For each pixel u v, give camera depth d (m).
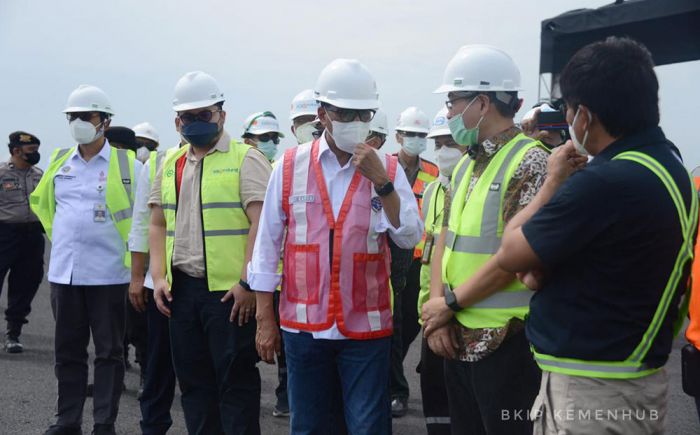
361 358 3.39
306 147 3.49
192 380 4.25
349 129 3.29
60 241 4.89
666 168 2.19
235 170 4.12
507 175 2.97
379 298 3.44
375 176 3.30
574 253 2.21
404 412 5.72
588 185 2.16
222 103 4.17
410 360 7.73
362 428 3.34
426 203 5.24
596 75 2.24
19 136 7.70
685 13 8.01
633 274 2.16
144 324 6.07
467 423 3.19
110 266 4.86
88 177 4.99
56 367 4.87
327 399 3.51
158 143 8.79
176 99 4.10
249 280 3.61
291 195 3.45
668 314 2.22
